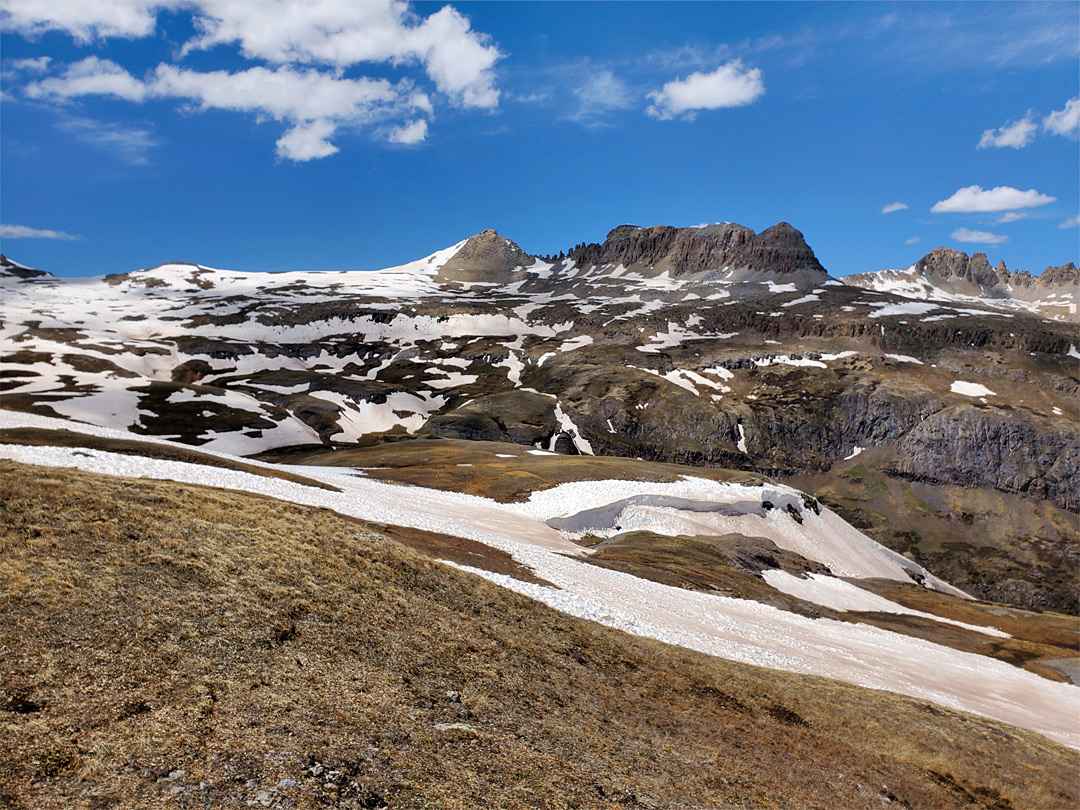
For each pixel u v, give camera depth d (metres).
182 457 61.22
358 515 44.22
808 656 43.66
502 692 20.39
